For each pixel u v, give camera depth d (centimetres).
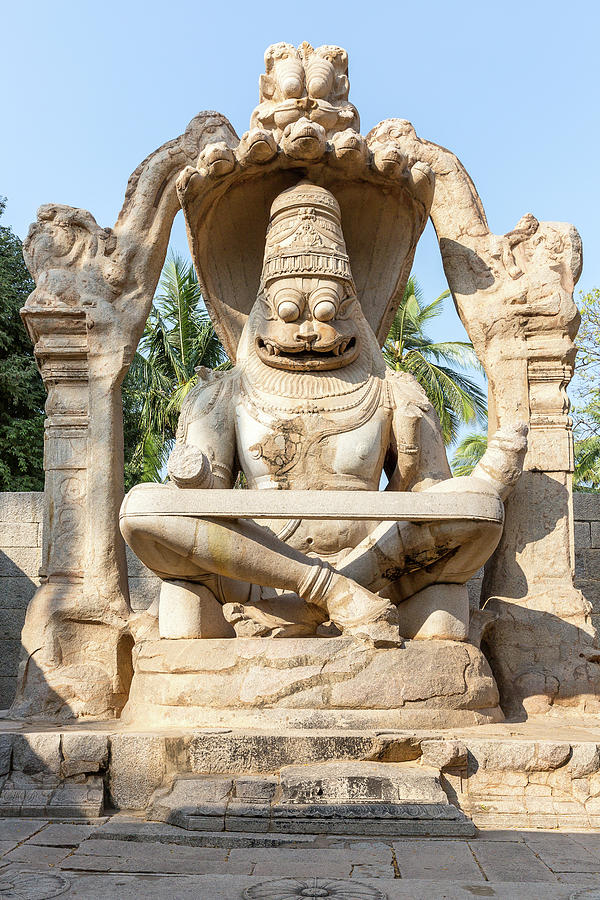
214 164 596
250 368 604
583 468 1800
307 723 449
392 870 318
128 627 603
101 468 644
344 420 575
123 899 282
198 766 411
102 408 652
